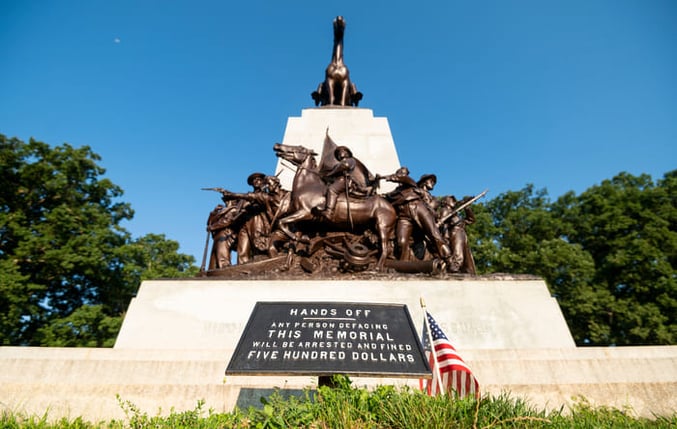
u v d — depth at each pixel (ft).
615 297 89.04
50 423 19.45
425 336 21.54
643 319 78.07
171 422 15.69
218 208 39.63
